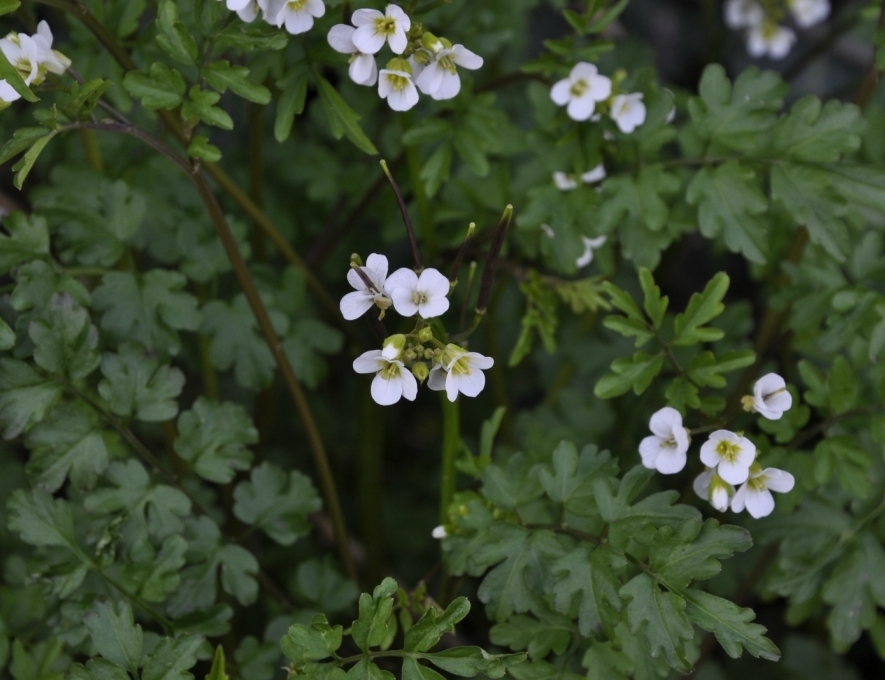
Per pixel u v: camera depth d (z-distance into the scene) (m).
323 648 0.33
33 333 0.34
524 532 0.34
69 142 0.39
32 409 0.34
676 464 0.34
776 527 0.36
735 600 0.38
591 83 0.37
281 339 0.39
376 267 0.33
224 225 0.35
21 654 0.35
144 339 0.36
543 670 0.34
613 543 0.33
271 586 0.37
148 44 0.37
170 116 0.36
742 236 0.36
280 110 0.35
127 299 0.36
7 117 0.39
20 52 0.33
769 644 0.33
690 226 0.38
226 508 0.39
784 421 0.36
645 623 0.33
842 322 0.37
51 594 0.35
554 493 0.34
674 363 0.35
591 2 0.36
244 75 0.34
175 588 0.35
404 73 0.34
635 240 0.37
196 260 0.38
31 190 0.38
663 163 0.37
